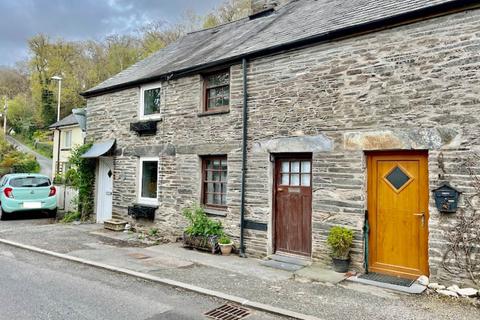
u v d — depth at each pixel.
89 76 44.09
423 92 6.02
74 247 8.59
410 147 6.09
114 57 43.16
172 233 9.87
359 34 6.78
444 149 5.75
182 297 5.45
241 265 7.30
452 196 5.60
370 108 6.57
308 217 7.53
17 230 10.80
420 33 6.12
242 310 4.98
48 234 10.21
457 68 5.74
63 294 5.41
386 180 6.54
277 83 7.91
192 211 9.20
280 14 11.07
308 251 7.48
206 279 6.24
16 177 13.17
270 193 7.95
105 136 12.26
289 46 7.64
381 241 6.57
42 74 46.75
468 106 5.60
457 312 4.86
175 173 9.94
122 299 5.27
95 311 4.77
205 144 9.24
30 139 48.59
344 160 6.84
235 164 8.55
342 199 6.82
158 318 4.61
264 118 8.08
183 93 9.92
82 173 12.73
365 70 6.68
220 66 9.02
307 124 7.38
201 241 8.53
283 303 5.16
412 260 6.23
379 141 6.42
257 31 10.17
